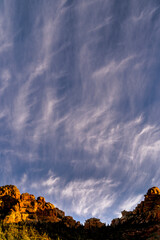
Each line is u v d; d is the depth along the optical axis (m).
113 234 35.12
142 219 37.47
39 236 31.73
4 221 36.22
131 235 32.66
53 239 32.00
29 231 32.97
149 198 43.28
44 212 46.25
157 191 44.50
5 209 43.03
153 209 38.00
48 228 37.22
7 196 46.22
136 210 43.19
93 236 36.94
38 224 39.12
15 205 43.12
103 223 44.06
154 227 32.31
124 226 38.47
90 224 43.16
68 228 41.19
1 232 29.38
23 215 41.09
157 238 28.62
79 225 44.75
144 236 31.03
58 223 42.88
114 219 45.72
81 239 34.34
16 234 30.14
